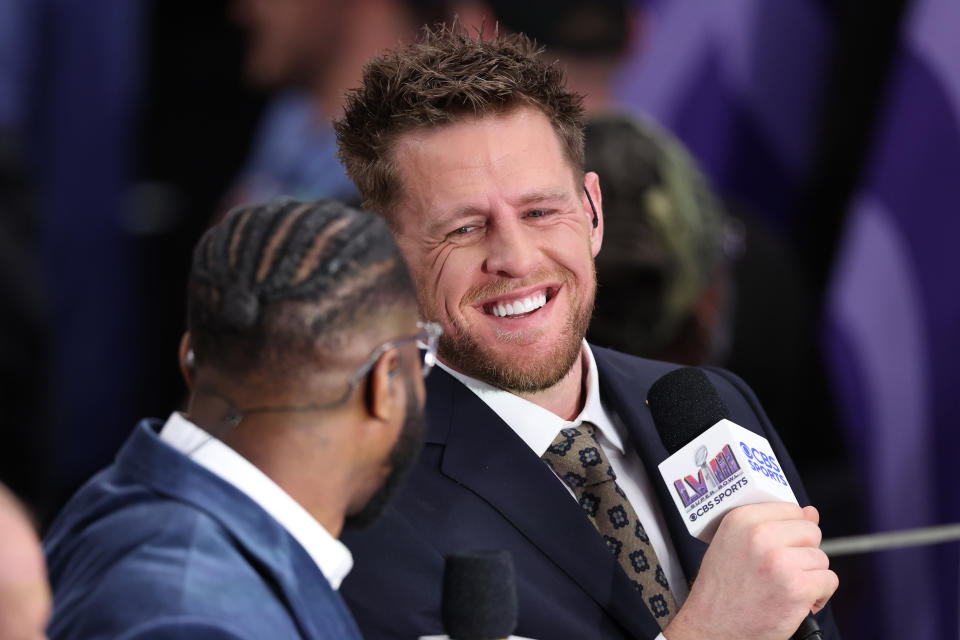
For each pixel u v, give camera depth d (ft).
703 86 44.50
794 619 15.83
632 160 26.11
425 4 38.99
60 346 47.96
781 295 36.45
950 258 37.86
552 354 17.48
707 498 16.75
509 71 17.37
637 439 18.25
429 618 16.46
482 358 17.42
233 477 12.73
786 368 36.45
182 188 50.88
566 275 17.56
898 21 44.01
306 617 12.40
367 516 13.83
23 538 10.54
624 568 17.33
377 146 17.60
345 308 12.89
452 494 17.16
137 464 13.07
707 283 27.63
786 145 45.21
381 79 17.66
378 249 13.25
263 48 42.47
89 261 48.42
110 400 49.21
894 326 38.37
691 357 27.43
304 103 42.83
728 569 16.08
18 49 44.93
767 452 17.26
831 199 45.88
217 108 50.85
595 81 37.73
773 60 44.88
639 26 39.34
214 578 11.84
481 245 17.28
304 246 12.99
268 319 12.72
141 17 48.75
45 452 42.42
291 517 12.84
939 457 37.32
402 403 13.41
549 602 16.63
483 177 17.08
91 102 47.60
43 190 47.01
